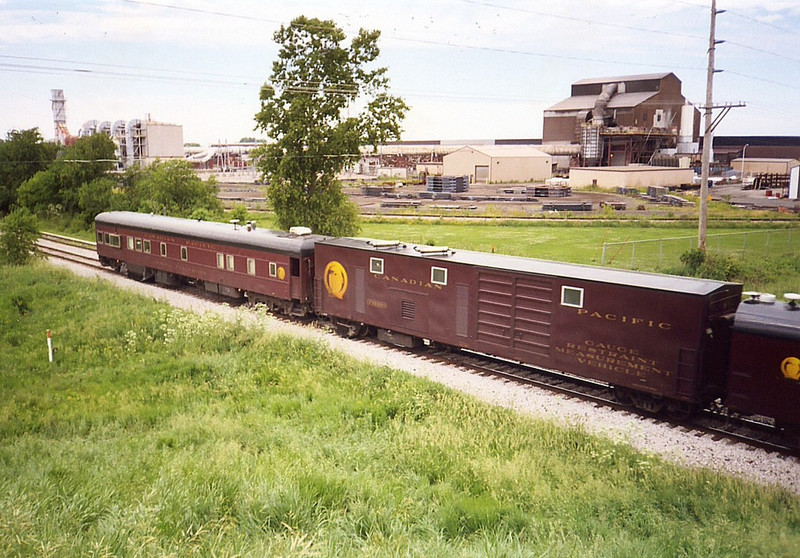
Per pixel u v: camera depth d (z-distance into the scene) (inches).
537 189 2933.1
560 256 1494.8
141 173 2529.5
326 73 1517.0
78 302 1134.4
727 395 528.1
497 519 366.9
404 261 797.2
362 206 2738.7
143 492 357.7
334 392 649.0
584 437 516.4
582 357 624.7
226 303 1107.9
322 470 414.9
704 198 1256.8
